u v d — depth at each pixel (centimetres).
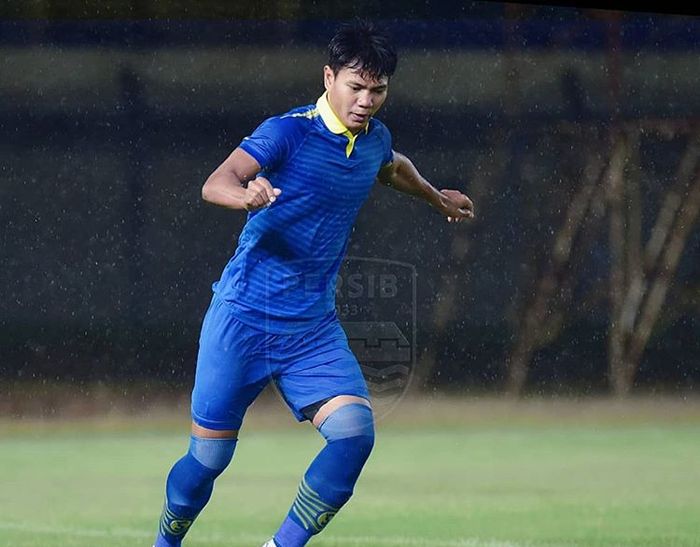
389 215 2597
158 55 2548
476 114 2688
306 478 1127
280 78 2573
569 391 2564
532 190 2689
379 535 1405
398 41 2666
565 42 2728
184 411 2325
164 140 2542
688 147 2744
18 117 2503
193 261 2527
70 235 2498
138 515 1529
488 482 1752
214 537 1409
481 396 2517
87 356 2448
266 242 1151
